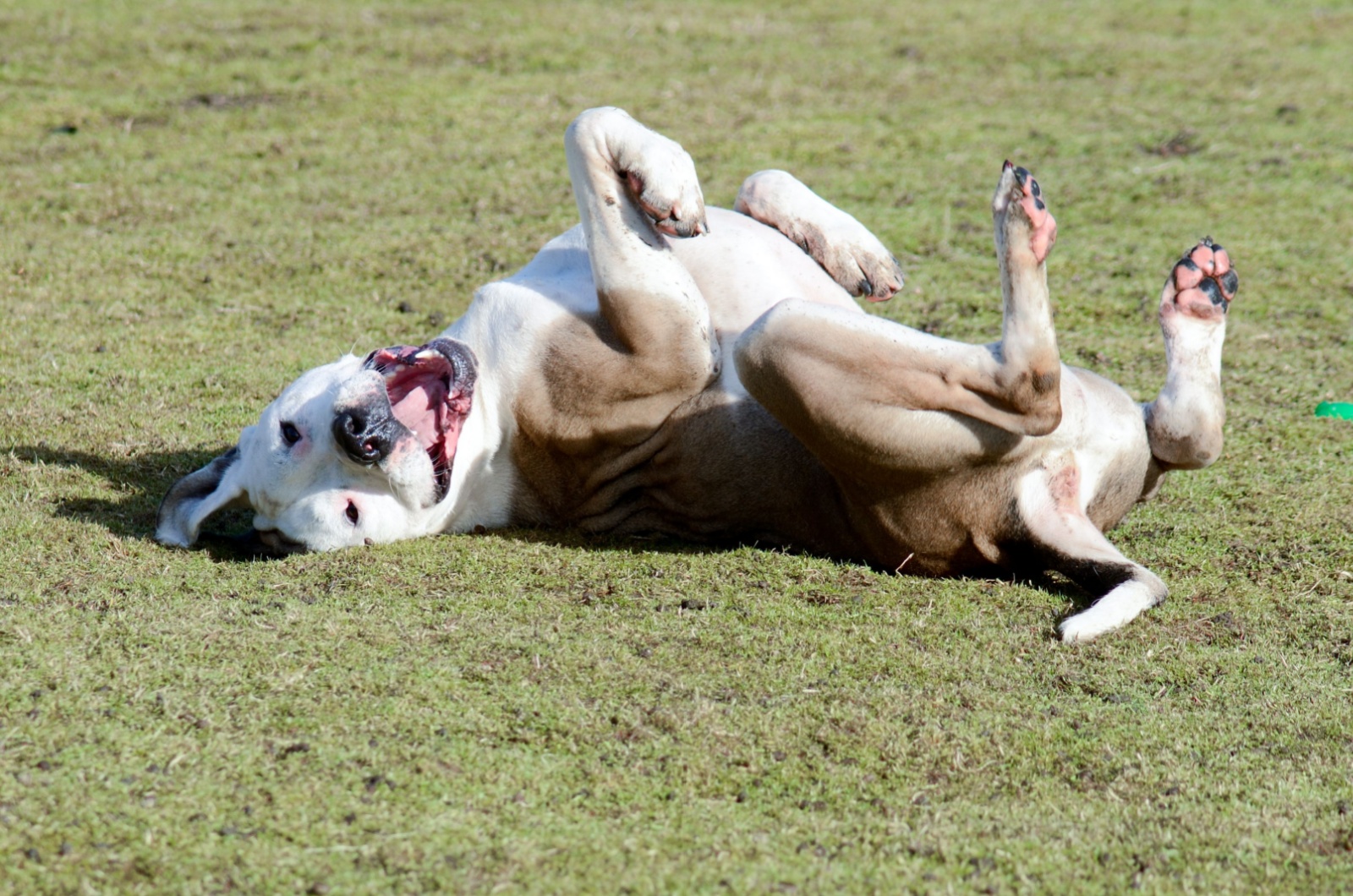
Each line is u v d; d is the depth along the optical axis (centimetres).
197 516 697
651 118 1545
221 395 909
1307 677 586
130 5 1917
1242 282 1159
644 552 718
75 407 877
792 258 764
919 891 440
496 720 528
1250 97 1667
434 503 712
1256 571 698
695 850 459
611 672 567
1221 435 697
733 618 629
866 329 625
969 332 1036
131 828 457
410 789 484
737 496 718
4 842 446
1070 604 658
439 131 1505
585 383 705
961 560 688
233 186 1346
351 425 669
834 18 2012
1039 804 492
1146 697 567
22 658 555
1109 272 1171
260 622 600
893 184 1366
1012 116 1597
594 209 677
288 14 1902
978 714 547
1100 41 1912
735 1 2075
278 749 503
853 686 565
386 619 612
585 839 461
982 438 639
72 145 1445
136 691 533
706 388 708
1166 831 475
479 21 1895
